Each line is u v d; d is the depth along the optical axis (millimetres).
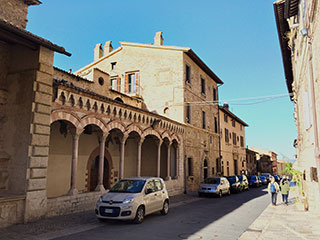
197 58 25391
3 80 10055
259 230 8828
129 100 22188
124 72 25891
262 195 22766
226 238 7660
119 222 9555
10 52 10352
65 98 10844
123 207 9023
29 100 9516
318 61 7887
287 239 7277
